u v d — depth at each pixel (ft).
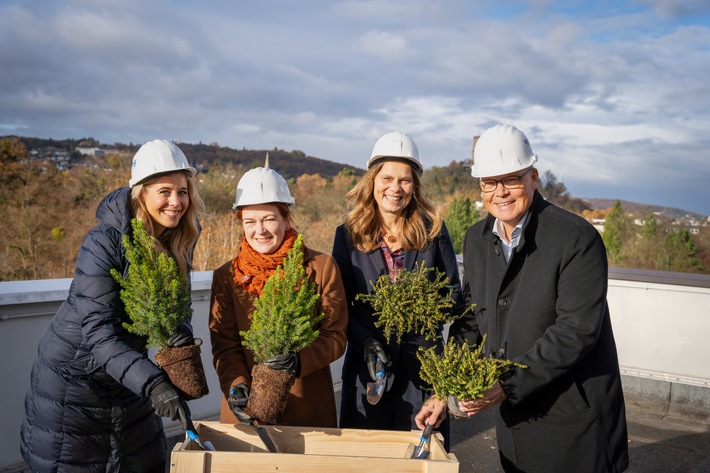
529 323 6.98
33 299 10.46
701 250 94.48
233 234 64.75
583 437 6.86
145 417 7.65
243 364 7.65
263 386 6.30
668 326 16.38
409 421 8.69
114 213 6.92
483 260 7.80
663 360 16.49
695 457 13.41
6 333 10.43
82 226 89.45
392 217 9.16
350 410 8.95
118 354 6.41
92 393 7.03
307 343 6.47
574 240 6.73
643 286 16.60
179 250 7.62
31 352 10.76
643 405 16.33
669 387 16.38
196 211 7.64
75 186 92.63
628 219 101.71
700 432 14.74
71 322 6.92
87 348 6.88
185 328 6.60
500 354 7.20
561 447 6.91
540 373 6.55
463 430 14.65
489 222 7.72
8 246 85.05
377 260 9.02
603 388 6.93
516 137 7.00
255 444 6.65
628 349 16.94
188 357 6.32
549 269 6.87
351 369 9.02
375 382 8.02
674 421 15.38
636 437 14.39
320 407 8.09
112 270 6.41
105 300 6.65
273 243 7.82
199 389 6.33
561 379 6.90
